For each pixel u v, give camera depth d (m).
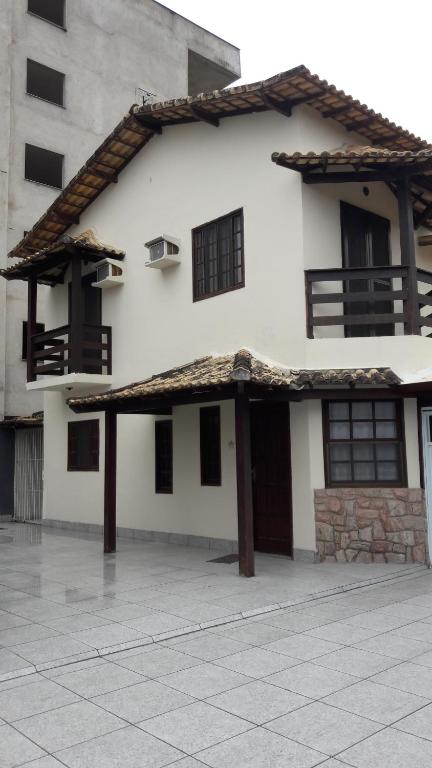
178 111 10.62
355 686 4.51
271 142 9.68
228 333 10.12
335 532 8.76
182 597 7.11
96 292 13.43
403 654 5.17
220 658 5.18
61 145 19.19
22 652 5.34
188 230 11.03
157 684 4.64
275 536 9.45
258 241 9.72
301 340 8.98
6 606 6.91
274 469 9.52
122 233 12.66
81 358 12.20
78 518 13.62
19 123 18.17
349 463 8.98
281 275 9.33
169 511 11.12
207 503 10.38
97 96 20.45
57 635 5.79
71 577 8.38
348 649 5.32
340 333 9.53
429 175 9.48
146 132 11.65
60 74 19.62
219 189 10.46
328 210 9.55
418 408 8.88
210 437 10.50
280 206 9.42
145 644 5.59
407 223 8.98
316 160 8.42
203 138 10.85
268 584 7.60
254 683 4.61
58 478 14.36
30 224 17.88
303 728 3.87
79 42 20.22
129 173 12.52
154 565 9.04
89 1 20.70
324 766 3.42
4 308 17.00
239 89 9.18
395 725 3.88
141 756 3.57
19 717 4.11
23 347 17.53
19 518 16.34
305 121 9.43
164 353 11.38
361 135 10.43
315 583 7.59
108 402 9.71
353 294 8.91
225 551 9.96
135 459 11.98
